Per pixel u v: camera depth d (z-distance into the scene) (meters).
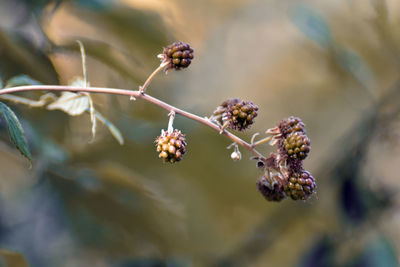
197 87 1.12
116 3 0.77
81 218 0.78
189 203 0.83
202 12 1.25
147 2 0.77
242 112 0.67
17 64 0.73
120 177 0.75
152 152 0.82
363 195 0.85
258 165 0.68
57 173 0.76
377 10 0.92
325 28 0.89
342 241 0.85
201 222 0.84
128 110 0.80
